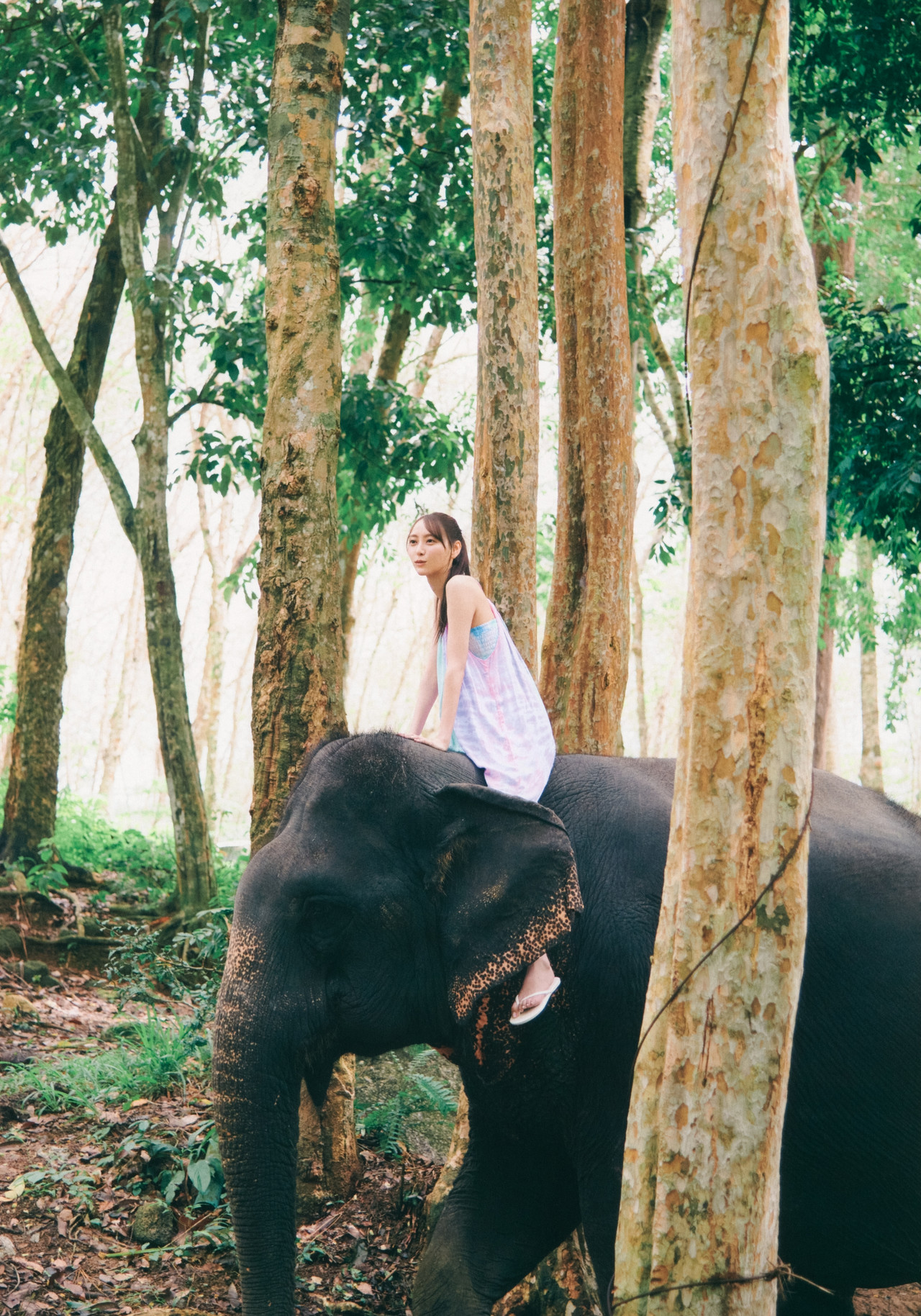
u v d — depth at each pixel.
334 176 4.89
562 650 4.75
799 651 2.05
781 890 2.04
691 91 2.11
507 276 4.71
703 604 2.09
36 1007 6.84
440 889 3.03
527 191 4.79
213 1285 3.91
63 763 26.50
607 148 4.80
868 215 15.22
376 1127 4.92
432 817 3.10
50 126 9.12
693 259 2.11
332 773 3.22
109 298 10.07
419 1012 3.10
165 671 8.88
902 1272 2.99
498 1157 3.46
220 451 9.66
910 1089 2.87
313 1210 4.38
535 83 10.75
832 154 11.95
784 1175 2.95
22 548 25.00
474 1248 3.44
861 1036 2.88
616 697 4.68
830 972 2.90
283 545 4.55
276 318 4.71
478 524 4.75
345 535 10.65
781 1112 2.08
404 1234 4.29
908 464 7.95
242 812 22.95
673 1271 2.05
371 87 11.52
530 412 4.72
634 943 2.99
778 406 2.04
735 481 2.06
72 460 9.83
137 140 9.40
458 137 9.76
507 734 3.26
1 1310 3.55
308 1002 3.02
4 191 9.55
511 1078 3.11
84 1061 5.48
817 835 3.07
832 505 9.57
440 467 9.75
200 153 10.04
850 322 9.46
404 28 8.95
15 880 8.81
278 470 4.59
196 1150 4.48
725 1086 2.04
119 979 7.00
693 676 2.11
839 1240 2.98
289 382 4.64
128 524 9.02
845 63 9.73
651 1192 2.13
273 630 4.52
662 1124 2.09
